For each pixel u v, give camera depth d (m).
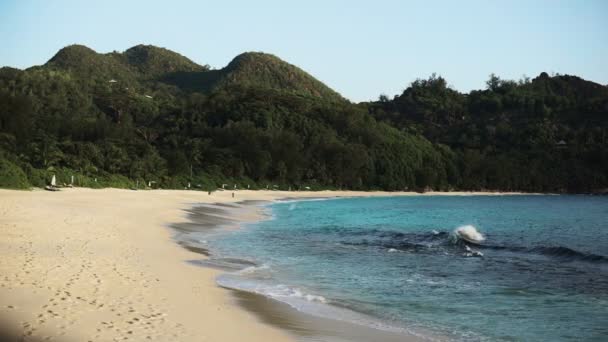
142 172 76.62
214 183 90.44
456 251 23.47
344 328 10.68
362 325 11.02
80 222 24.80
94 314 9.65
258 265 18.30
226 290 13.44
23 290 10.85
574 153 158.75
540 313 12.50
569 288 15.41
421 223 41.91
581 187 149.75
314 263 19.33
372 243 26.03
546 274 17.77
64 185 55.94
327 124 139.25
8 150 59.19
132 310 10.23
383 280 16.30
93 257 15.70
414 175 134.25
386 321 11.51
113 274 13.50
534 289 15.27
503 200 106.00
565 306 13.19
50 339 8.12
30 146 62.66
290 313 11.56
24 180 48.78
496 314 12.37
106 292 11.47
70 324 8.91
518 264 19.94
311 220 41.75
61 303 10.13
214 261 18.44
